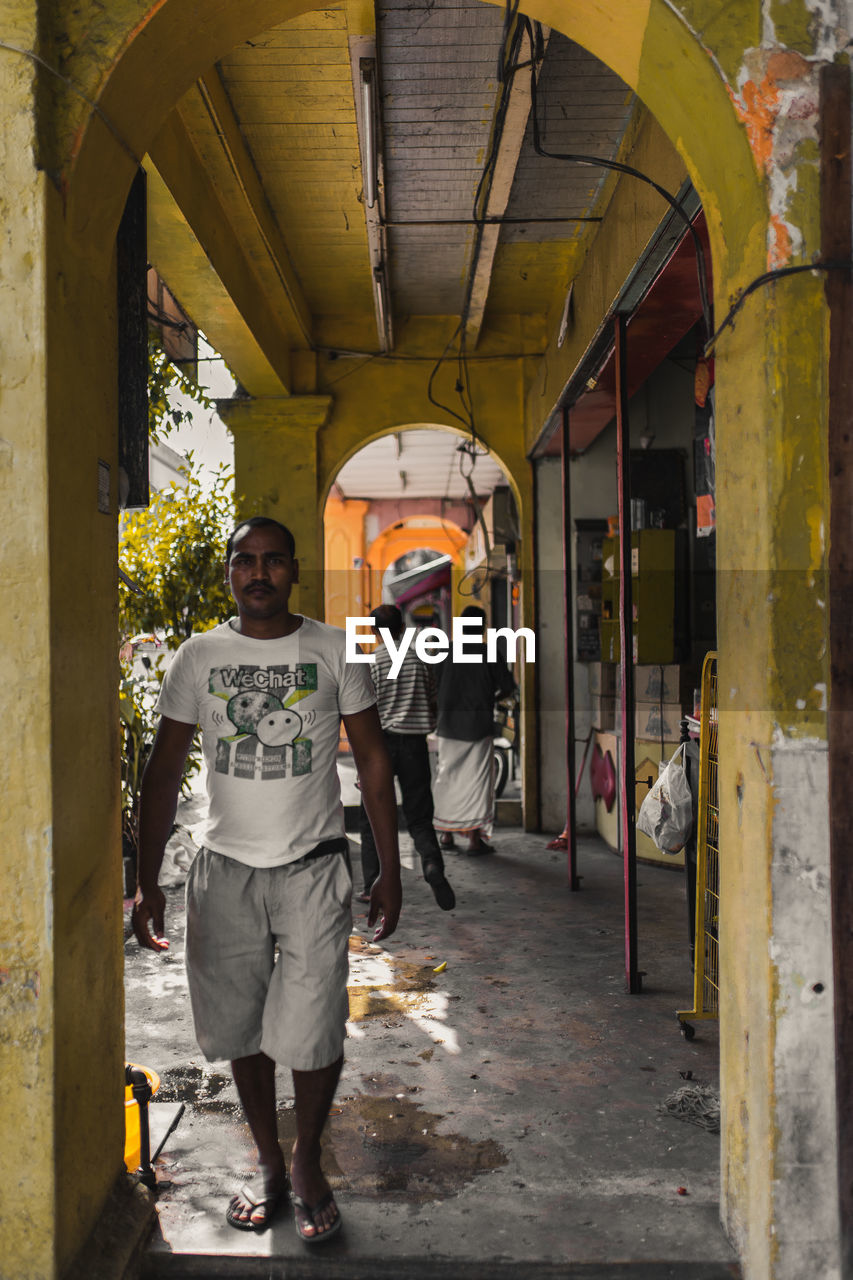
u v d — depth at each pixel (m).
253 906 2.30
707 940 3.55
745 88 2.02
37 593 1.95
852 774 2.00
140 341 2.69
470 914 5.23
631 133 4.04
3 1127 1.93
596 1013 3.79
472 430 7.29
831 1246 1.98
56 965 1.95
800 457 2.00
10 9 1.93
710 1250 2.22
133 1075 2.50
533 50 3.17
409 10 3.52
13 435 1.95
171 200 3.84
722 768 2.31
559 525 7.48
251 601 2.33
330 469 7.24
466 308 6.45
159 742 2.39
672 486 7.20
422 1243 2.25
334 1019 2.27
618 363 4.22
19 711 1.95
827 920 2.00
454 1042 3.51
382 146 4.55
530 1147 2.73
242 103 4.23
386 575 18.44
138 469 2.68
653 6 2.07
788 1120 1.98
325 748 2.37
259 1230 2.30
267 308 6.13
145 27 2.02
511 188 4.85
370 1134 2.82
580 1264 2.16
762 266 2.03
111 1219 2.20
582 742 7.57
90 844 2.17
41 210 1.94
